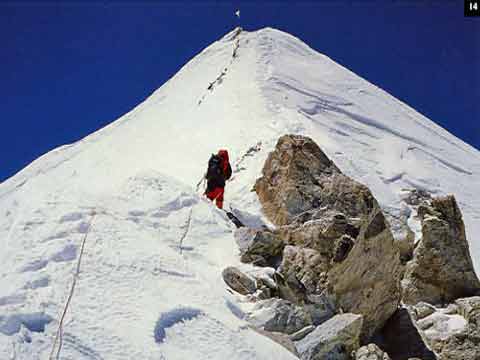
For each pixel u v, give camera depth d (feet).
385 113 112.78
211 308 32.48
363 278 44.96
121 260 32.40
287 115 88.38
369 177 79.00
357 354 37.01
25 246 31.86
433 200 58.85
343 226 44.60
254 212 53.11
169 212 44.80
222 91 100.32
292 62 116.67
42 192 36.40
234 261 42.88
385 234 47.03
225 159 55.57
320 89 108.06
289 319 37.27
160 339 29.07
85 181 81.66
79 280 30.32
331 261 42.88
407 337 45.88
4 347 26.09
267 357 31.19
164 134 91.35
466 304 51.47
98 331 28.04
